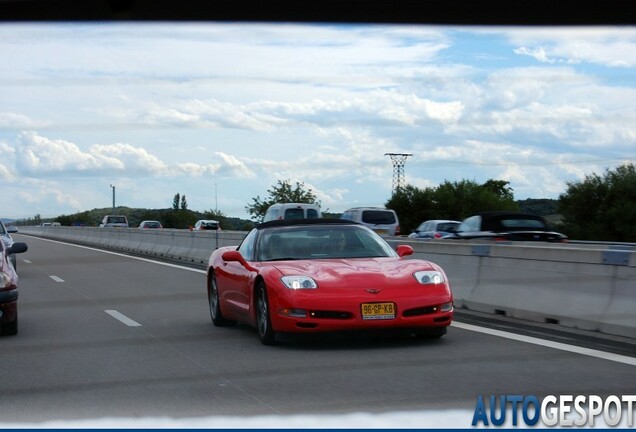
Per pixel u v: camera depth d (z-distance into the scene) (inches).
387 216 1268.5
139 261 1077.8
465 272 494.3
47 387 279.0
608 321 371.2
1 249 431.8
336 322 335.0
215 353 343.0
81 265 985.5
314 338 343.9
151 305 538.6
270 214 1299.2
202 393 265.9
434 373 288.2
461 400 248.7
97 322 452.8
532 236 861.8
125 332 412.2
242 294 388.8
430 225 1396.4
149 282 721.0
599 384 266.2
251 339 382.6
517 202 2827.3
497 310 451.8
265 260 382.3
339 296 337.4
